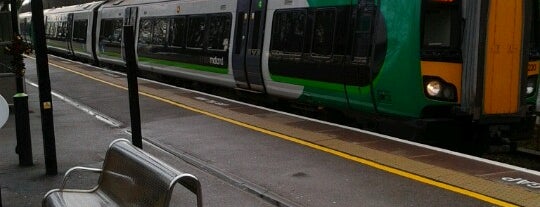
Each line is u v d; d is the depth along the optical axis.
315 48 10.58
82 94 14.98
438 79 8.21
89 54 27.30
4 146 8.32
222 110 11.52
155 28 18.83
